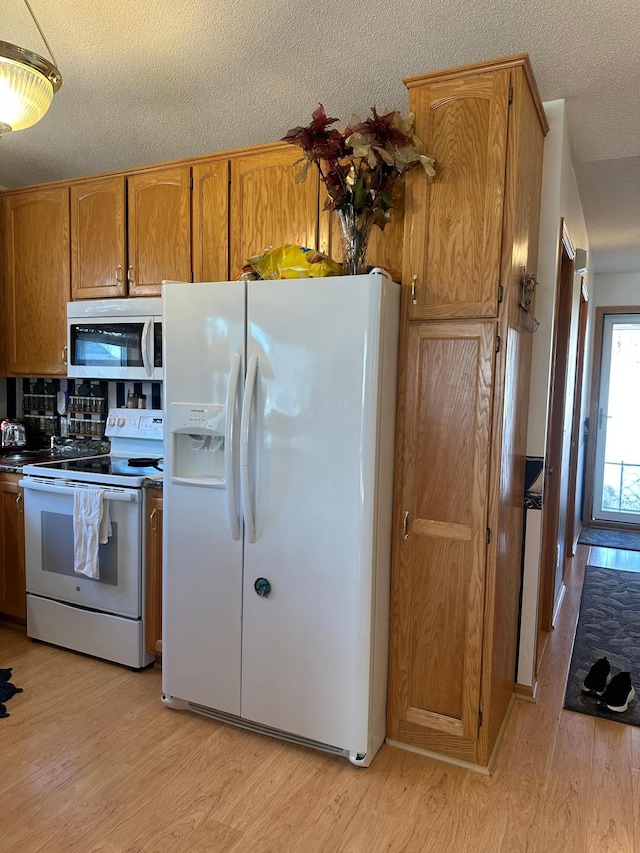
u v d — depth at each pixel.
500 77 1.87
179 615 2.30
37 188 3.20
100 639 2.71
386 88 2.36
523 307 2.10
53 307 3.22
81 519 2.63
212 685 2.26
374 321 1.90
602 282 5.73
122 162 3.18
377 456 1.96
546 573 3.22
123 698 2.44
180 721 2.28
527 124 1.98
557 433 3.24
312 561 2.04
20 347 3.36
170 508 2.29
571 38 1.96
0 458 3.16
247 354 2.11
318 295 1.97
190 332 2.20
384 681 2.15
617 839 1.72
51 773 1.95
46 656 2.80
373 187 2.01
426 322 2.03
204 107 2.54
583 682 2.66
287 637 2.10
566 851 1.67
